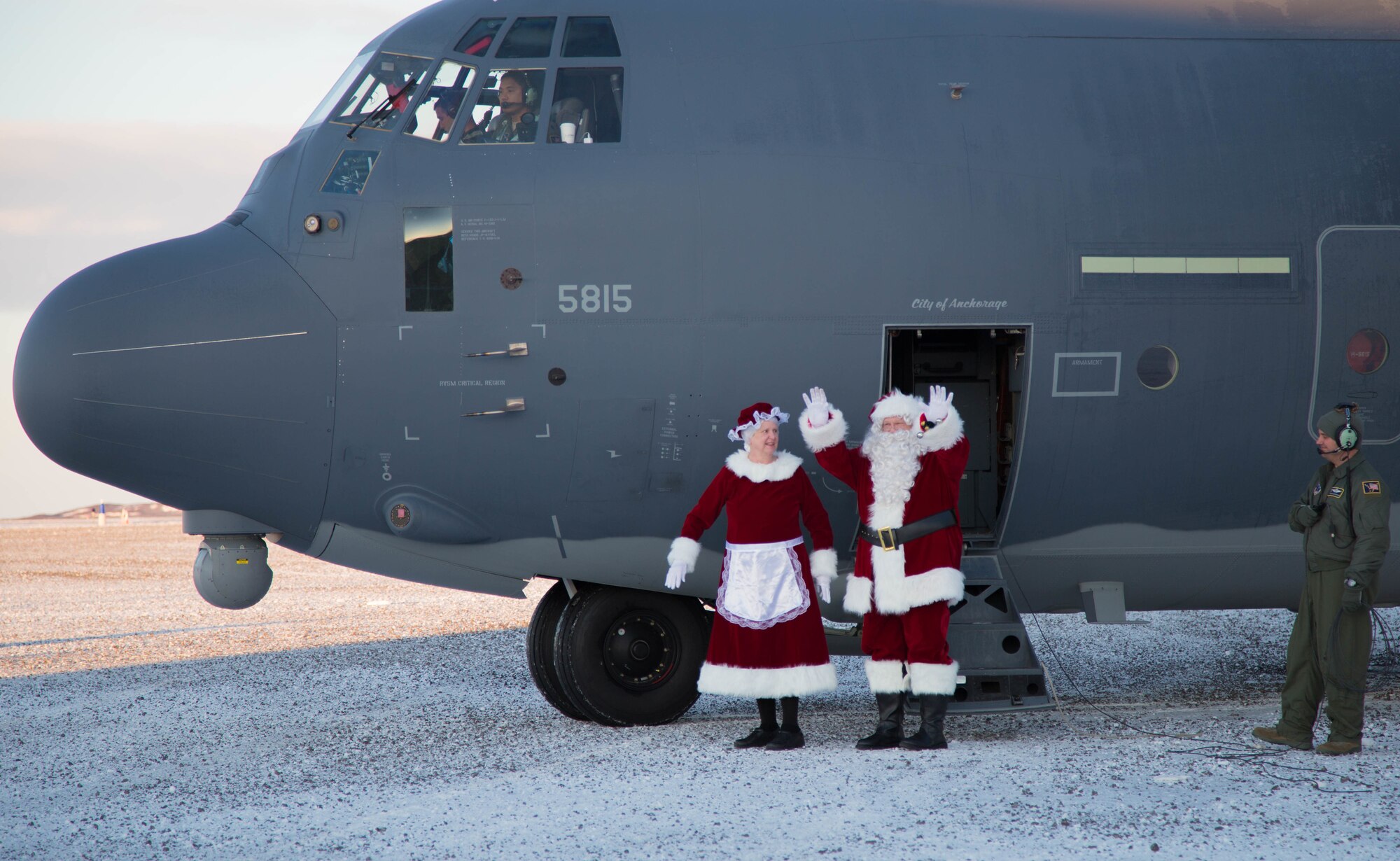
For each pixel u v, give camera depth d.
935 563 10.94
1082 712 13.44
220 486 12.08
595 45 12.38
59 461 12.20
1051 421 12.16
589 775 10.48
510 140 12.12
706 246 11.78
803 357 11.84
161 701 14.98
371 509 12.13
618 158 11.89
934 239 11.88
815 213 11.84
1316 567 10.82
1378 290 12.33
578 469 11.95
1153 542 12.75
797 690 11.07
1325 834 8.34
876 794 9.47
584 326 11.76
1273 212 12.27
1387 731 11.85
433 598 28.75
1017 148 12.17
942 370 13.72
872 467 11.25
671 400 11.88
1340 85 12.77
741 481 11.18
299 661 18.34
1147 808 8.98
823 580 11.24
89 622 23.92
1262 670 17.06
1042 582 13.13
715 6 12.73
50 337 11.72
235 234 12.30
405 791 10.12
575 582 12.85
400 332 11.75
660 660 12.77
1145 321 12.06
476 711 14.08
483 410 11.81
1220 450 12.37
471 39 12.47
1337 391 12.34
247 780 10.67
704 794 9.62
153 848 8.58
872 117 12.17
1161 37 12.91
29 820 9.42
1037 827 8.55
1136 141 12.30
